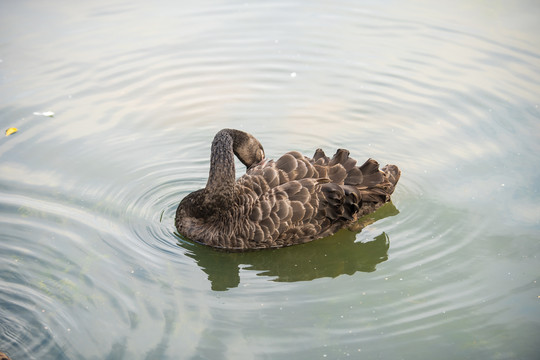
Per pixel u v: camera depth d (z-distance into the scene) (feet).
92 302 21.67
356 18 44.50
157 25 43.45
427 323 20.92
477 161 30.35
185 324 20.83
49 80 36.81
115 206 27.63
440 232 25.99
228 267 24.64
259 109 35.73
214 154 25.68
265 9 46.03
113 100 35.68
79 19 43.60
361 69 38.86
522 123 32.73
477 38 41.01
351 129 33.91
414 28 42.78
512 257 24.17
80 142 31.94
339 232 26.43
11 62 38.04
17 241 24.79
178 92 36.91
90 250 24.57
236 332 20.52
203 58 40.06
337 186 25.30
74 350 19.53
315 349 19.75
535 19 42.93
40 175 29.25
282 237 24.82
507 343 19.97
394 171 27.58
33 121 33.17
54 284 22.52
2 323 20.56
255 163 28.25
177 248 25.29
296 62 39.83
